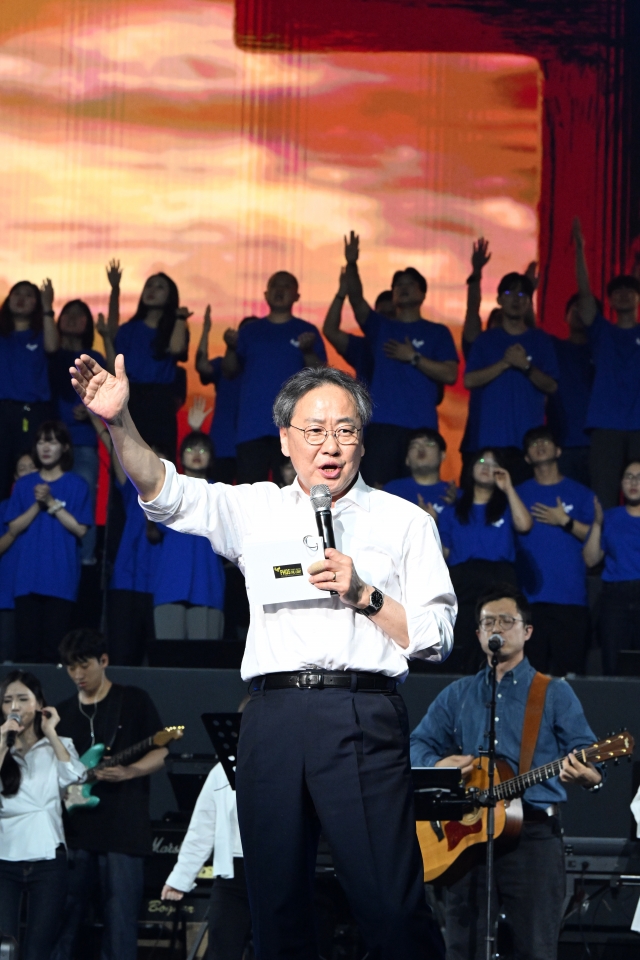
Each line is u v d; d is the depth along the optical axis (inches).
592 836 432.8
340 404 185.8
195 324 737.0
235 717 293.4
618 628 579.8
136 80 757.3
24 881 371.6
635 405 666.2
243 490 193.3
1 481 668.1
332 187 749.3
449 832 327.6
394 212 746.8
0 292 739.4
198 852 376.2
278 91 757.3
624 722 450.6
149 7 761.0
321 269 744.3
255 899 177.6
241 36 761.6
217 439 692.1
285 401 189.8
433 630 178.2
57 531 595.2
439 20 757.3
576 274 710.5
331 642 178.2
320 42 758.5
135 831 395.2
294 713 177.0
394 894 171.3
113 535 649.6
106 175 751.1
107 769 394.6
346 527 188.1
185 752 467.8
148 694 458.0
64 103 754.2
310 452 184.7
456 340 733.3
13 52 754.2
